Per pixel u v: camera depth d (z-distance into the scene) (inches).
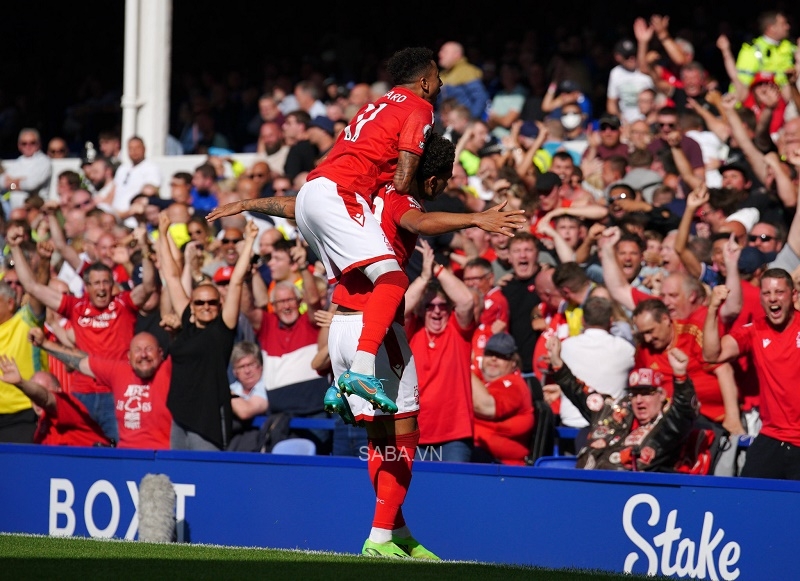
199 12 2402.8
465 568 609.3
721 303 887.7
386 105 661.9
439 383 919.0
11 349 1160.8
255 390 1066.7
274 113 1830.7
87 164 1756.9
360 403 666.8
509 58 1860.2
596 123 1701.5
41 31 2532.0
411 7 2256.4
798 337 851.4
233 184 1603.1
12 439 1131.9
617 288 1024.2
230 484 925.2
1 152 2426.2
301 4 2354.8
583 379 921.5
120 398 1059.3
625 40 1658.5
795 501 757.9
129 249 1357.0
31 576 544.4
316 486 894.4
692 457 868.0
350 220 640.4
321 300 1087.6
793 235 1032.8
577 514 822.5
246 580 544.7
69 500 976.3
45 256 1210.0
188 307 1035.3
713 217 1149.7
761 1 1915.6
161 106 1828.2
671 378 930.1
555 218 1179.3
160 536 901.2
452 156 671.8
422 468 872.9
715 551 778.8
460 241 1141.1
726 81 1882.4
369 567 595.8
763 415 870.4
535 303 1093.1
